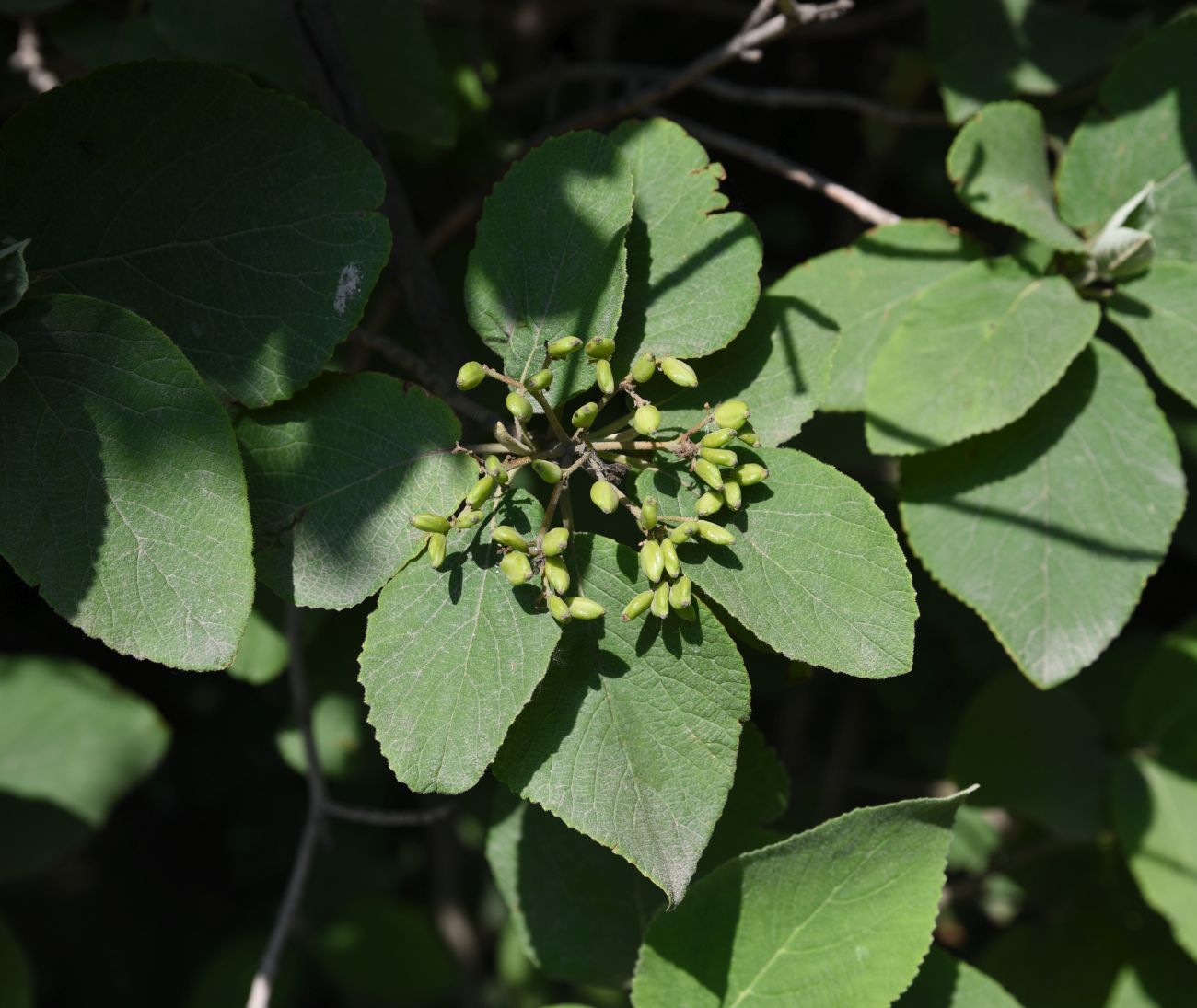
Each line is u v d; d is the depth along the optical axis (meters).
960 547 0.74
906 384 0.74
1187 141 0.77
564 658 0.68
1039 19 0.82
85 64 0.82
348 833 1.28
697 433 0.70
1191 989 0.85
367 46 0.81
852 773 1.02
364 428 0.69
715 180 0.71
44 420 0.66
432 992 1.12
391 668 0.67
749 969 0.71
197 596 0.66
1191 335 0.75
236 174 0.69
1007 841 0.92
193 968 1.42
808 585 0.68
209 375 0.69
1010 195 0.76
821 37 0.99
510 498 0.68
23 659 0.96
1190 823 0.84
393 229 0.78
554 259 0.69
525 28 1.00
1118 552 0.74
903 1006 0.74
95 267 0.69
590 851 0.77
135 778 0.95
